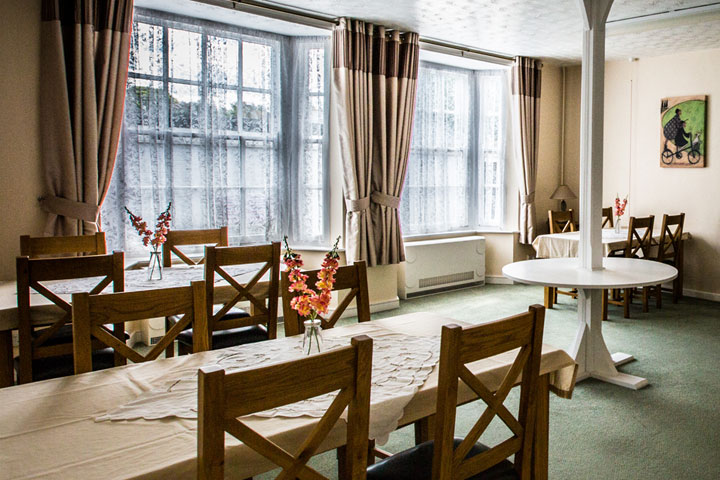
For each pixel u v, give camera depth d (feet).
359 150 17.37
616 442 9.50
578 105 24.16
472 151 23.40
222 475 3.80
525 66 22.22
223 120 16.37
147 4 14.53
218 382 3.67
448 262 21.66
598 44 12.10
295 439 4.67
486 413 5.35
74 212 12.86
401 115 18.48
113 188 14.74
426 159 21.72
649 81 21.81
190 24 15.61
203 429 3.67
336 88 17.04
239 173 16.81
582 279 11.27
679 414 10.61
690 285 21.21
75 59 12.69
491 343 5.14
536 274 11.85
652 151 21.88
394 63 18.13
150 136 15.17
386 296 19.17
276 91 17.44
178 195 15.71
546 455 6.85
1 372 8.74
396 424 5.33
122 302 6.63
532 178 22.90
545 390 6.73
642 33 17.97
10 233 12.66
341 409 4.38
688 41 19.08
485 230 23.65
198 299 7.10
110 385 5.78
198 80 15.83
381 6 15.53
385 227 18.43
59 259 8.59
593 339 12.61
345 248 18.02
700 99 20.40
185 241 13.78
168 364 6.42
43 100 12.67
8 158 12.53
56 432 4.70
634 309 18.98
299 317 8.42
